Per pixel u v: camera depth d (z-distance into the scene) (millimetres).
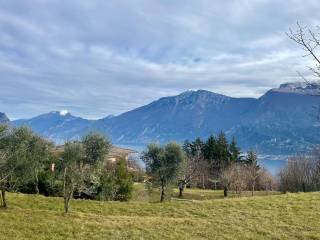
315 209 32031
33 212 29219
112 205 36625
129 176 57031
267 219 29188
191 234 24953
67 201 30891
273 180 108312
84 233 24172
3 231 23438
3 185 31688
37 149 35281
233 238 24172
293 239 24094
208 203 36656
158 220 28703
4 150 31906
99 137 34719
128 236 23969
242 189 97062
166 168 54094
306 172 88188
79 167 33312
